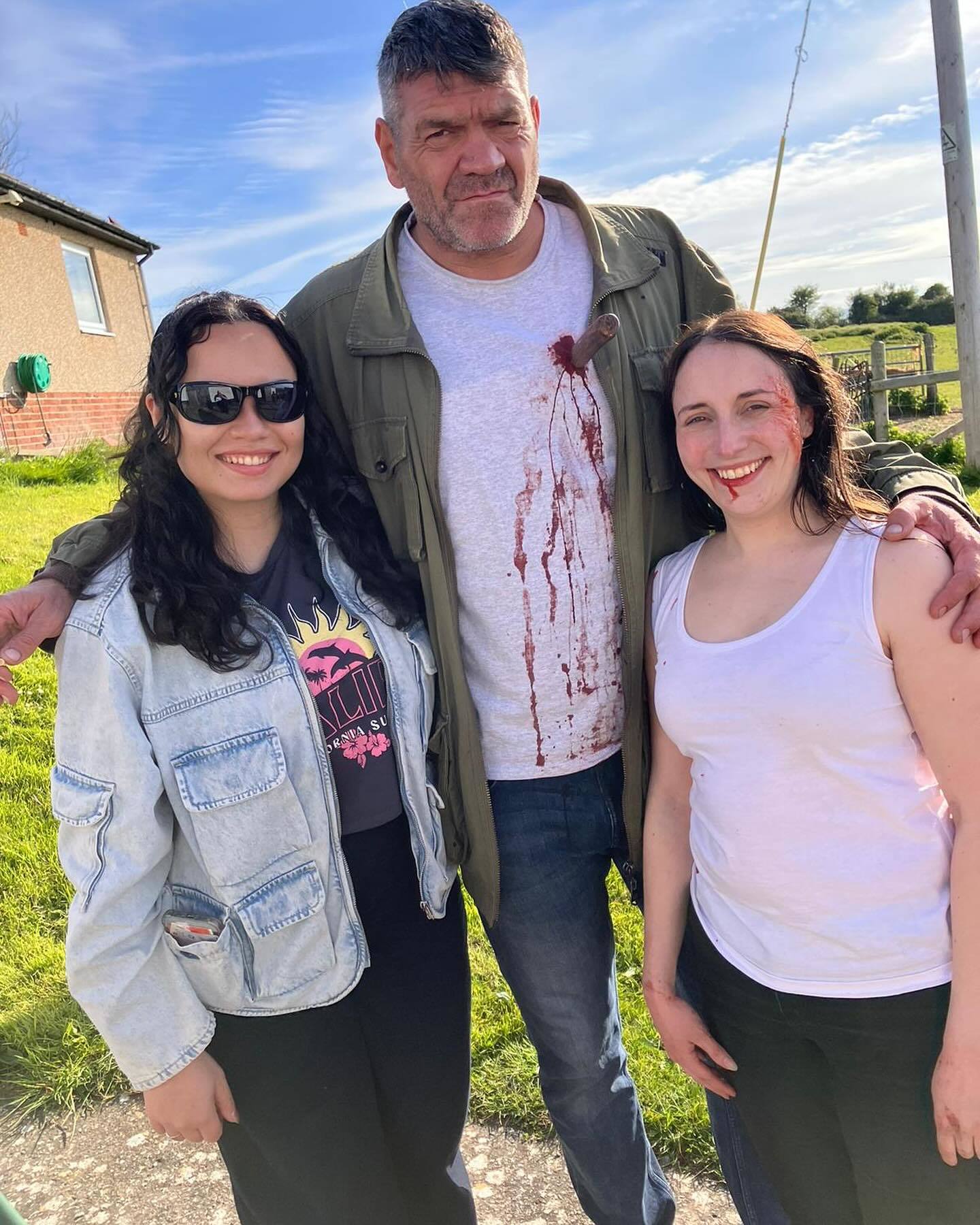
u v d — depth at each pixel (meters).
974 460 9.07
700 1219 2.03
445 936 1.76
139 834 1.42
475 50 1.61
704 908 1.58
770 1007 1.46
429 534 1.79
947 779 1.34
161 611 1.45
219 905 1.51
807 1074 1.50
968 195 8.54
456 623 1.82
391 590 1.74
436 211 1.71
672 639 1.58
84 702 1.44
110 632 1.44
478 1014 2.61
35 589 1.49
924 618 1.30
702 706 1.46
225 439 1.49
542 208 1.89
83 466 10.16
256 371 1.50
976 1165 1.36
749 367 1.47
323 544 1.68
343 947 1.59
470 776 1.84
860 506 1.46
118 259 15.19
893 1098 1.39
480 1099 2.34
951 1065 1.31
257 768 1.49
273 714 1.52
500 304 1.83
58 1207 2.16
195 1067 1.47
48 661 4.88
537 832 1.88
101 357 14.41
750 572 1.52
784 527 1.50
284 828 1.52
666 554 1.92
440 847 1.74
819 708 1.35
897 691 1.35
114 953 1.41
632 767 1.88
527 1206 2.08
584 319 1.85
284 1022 1.55
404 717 1.66
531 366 1.79
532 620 1.82
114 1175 2.23
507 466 1.79
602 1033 1.91
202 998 1.51
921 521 1.40
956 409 15.85
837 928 1.37
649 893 1.74
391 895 1.67
